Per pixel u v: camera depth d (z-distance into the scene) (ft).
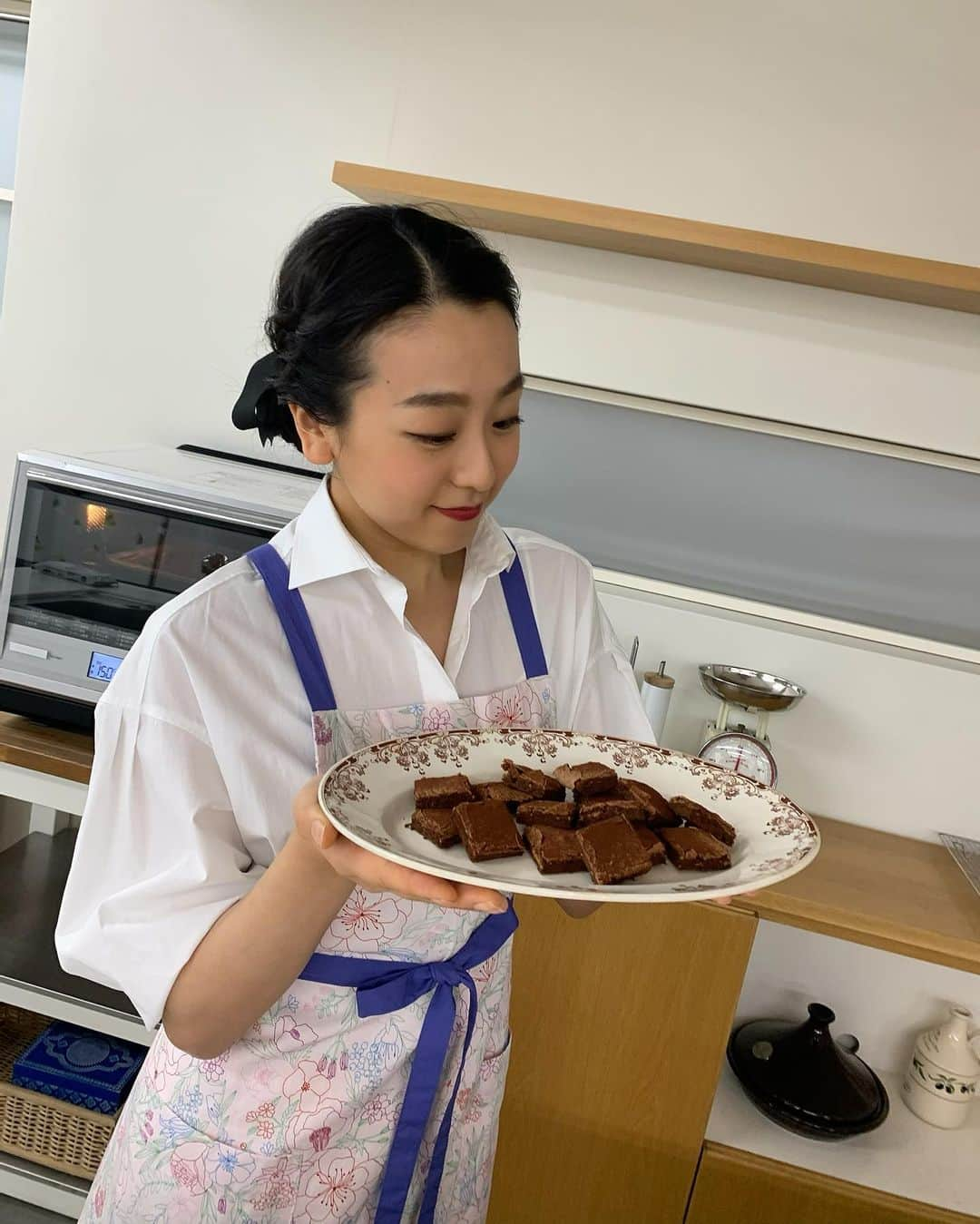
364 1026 3.38
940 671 6.49
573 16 6.23
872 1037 7.09
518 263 6.52
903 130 6.04
